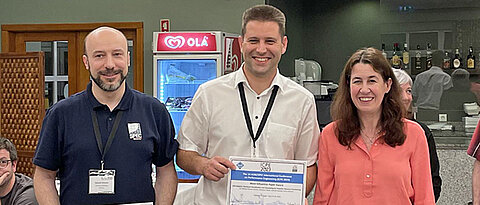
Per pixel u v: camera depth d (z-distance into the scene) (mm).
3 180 3451
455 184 5281
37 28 6914
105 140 2629
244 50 2662
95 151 2609
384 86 2645
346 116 2711
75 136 2613
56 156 2656
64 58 6996
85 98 2680
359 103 2639
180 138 2881
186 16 6633
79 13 6848
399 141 2643
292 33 7426
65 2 6863
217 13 6551
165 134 2789
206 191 2865
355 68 2650
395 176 2604
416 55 7477
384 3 7605
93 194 2592
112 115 2664
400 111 2680
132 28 6758
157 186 2850
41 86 5746
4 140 3506
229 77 2867
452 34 7328
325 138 2793
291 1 7387
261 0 6418
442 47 7375
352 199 2643
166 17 6676
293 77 7422
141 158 2658
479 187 3174
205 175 2707
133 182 2629
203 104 2838
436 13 7371
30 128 5836
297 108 2809
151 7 6703
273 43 2627
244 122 2773
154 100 2803
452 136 6801
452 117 7371
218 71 5926
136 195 2635
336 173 2707
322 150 2793
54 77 7027
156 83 6105
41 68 5734
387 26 7617
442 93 7395
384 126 2664
